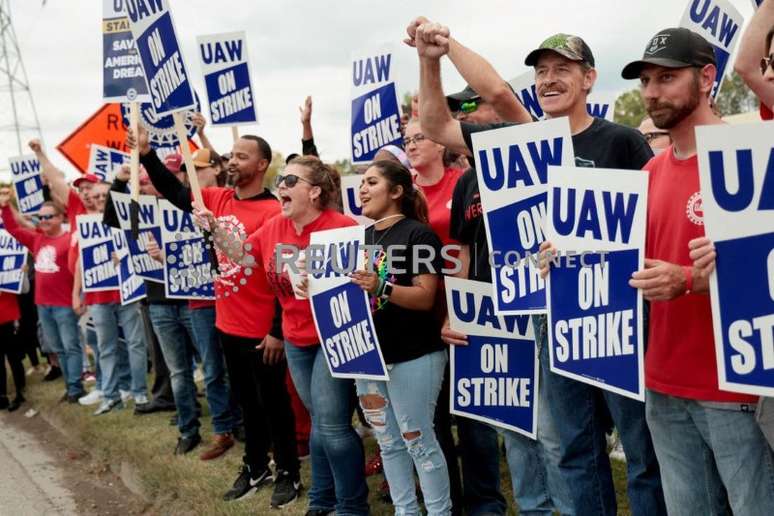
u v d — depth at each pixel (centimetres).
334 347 369
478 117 420
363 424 561
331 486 421
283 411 457
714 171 217
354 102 526
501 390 354
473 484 392
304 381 411
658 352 262
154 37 434
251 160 477
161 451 577
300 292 375
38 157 812
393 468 373
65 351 816
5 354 873
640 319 248
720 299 219
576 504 319
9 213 838
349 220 414
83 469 621
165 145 632
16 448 707
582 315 264
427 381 359
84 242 703
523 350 347
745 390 218
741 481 244
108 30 519
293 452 459
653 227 266
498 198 303
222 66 567
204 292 527
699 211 248
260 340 466
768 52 261
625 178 250
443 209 423
